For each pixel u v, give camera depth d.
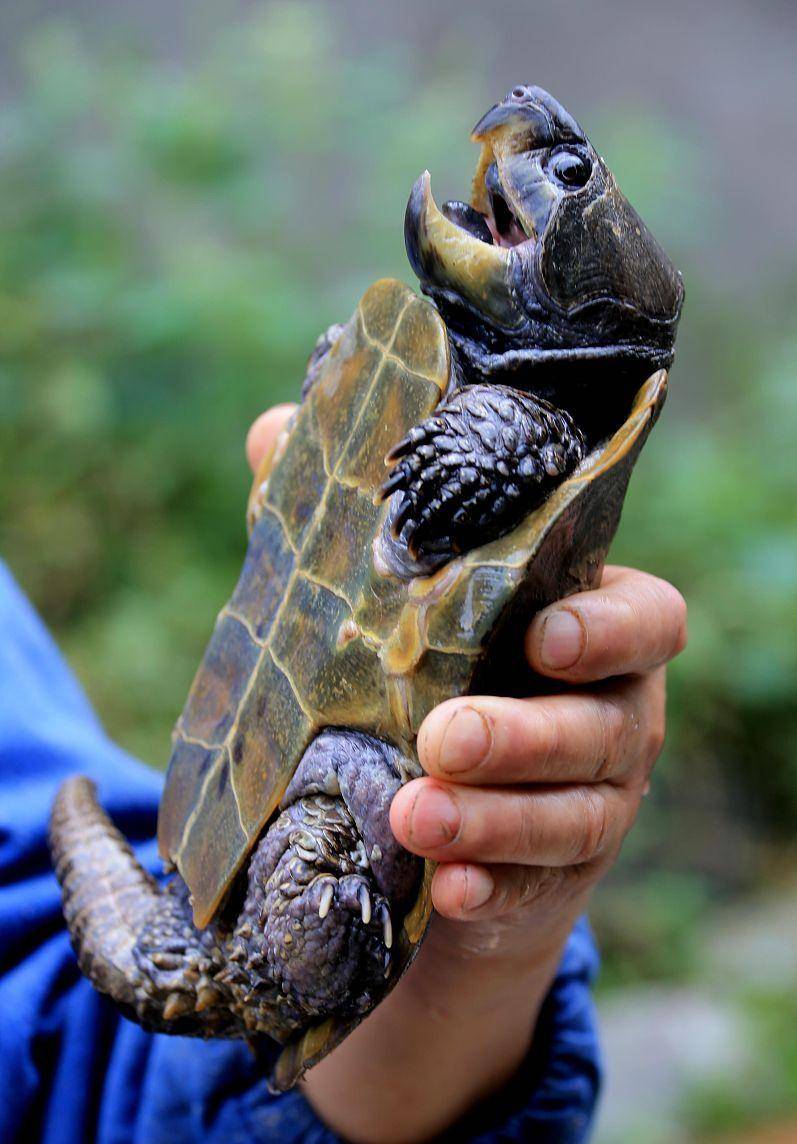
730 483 2.15
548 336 0.55
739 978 1.66
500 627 0.53
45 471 1.82
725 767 1.97
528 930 0.59
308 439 0.58
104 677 1.64
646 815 1.90
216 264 1.94
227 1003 0.59
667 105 3.18
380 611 0.55
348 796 0.55
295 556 0.57
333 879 0.54
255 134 2.13
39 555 1.77
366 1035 0.62
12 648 0.77
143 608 1.74
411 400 0.55
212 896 0.57
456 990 0.61
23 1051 0.67
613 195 0.56
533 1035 0.66
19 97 2.38
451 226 0.56
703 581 2.04
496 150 0.56
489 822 0.53
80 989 0.69
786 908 1.80
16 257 1.94
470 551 0.53
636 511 2.14
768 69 3.29
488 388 0.54
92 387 1.82
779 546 2.01
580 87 3.12
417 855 0.55
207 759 0.58
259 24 2.35
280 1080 0.56
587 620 0.54
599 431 0.56
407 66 2.43
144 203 2.11
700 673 1.94
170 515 1.87
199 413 1.88
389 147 2.18
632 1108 1.40
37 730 0.74
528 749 0.53
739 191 3.09
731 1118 1.39
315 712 0.55
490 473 0.53
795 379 2.39
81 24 2.62
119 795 0.73
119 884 0.62
